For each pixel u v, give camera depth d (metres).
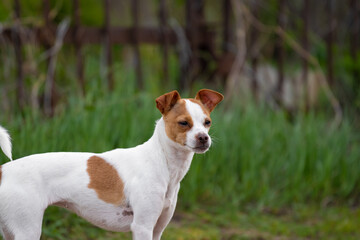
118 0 12.65
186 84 9.38
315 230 6.77
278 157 8.05
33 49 7.67
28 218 3.90
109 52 8.36
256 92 9.78
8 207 3.88
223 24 10.07
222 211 7.21
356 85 10.96
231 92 9.12
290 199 7.78
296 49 10.08
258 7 11.06
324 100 10.75
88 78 8.23
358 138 9.19
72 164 4.17
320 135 8.84
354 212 7.64
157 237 4.56
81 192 4.13
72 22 9.41
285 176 8.01
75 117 6.79
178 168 4.35
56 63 8.44
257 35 10.67
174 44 9.38
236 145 7.91
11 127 6.36
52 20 8.80
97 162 4.25
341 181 8.25
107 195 4.17
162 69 10.12
